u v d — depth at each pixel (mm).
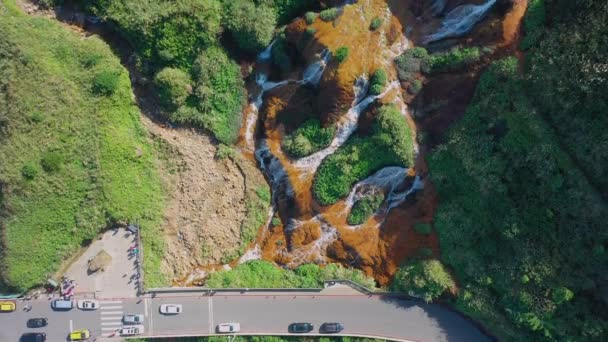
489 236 41406
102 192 42875
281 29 44031
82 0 42781
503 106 39250
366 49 41438
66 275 43000
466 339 43281
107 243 43469
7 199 40750
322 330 43625
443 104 41750
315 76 42625
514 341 41656
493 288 41375
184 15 42406
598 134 36906
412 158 42531
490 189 40312
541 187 39062
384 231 44188
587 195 37469
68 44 42000
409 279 42500
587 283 38469
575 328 39000
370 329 43688
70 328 42812
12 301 42500
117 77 43188
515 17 38469
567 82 36875
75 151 42062
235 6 43469
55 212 42062
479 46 39969
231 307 43594
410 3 41812
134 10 41906
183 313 43281
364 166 43531
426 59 41625
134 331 42781
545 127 38250
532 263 39438
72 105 41688
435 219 42812
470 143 40562
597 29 35531
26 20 41375
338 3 42719
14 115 40000
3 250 41656
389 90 41906
